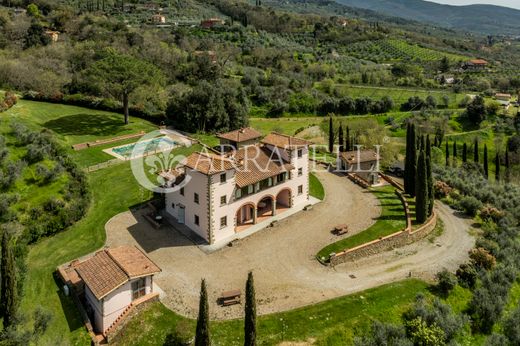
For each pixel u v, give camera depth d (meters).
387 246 48.62
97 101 94.31
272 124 110.69
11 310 31.81
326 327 34.09
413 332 34.34
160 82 98.12
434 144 104.56
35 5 156.88
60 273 39.53
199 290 38.47
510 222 58.03
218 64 133.12
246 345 29.03
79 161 66.25
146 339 32.88
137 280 35.53
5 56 104.62
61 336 32.78
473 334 38.16
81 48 115.50
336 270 43.06
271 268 42.53
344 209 56.69
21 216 46.16
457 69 198.88
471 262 45.62
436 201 65.00
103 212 52.56
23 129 59.19
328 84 140.75
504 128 119.44
